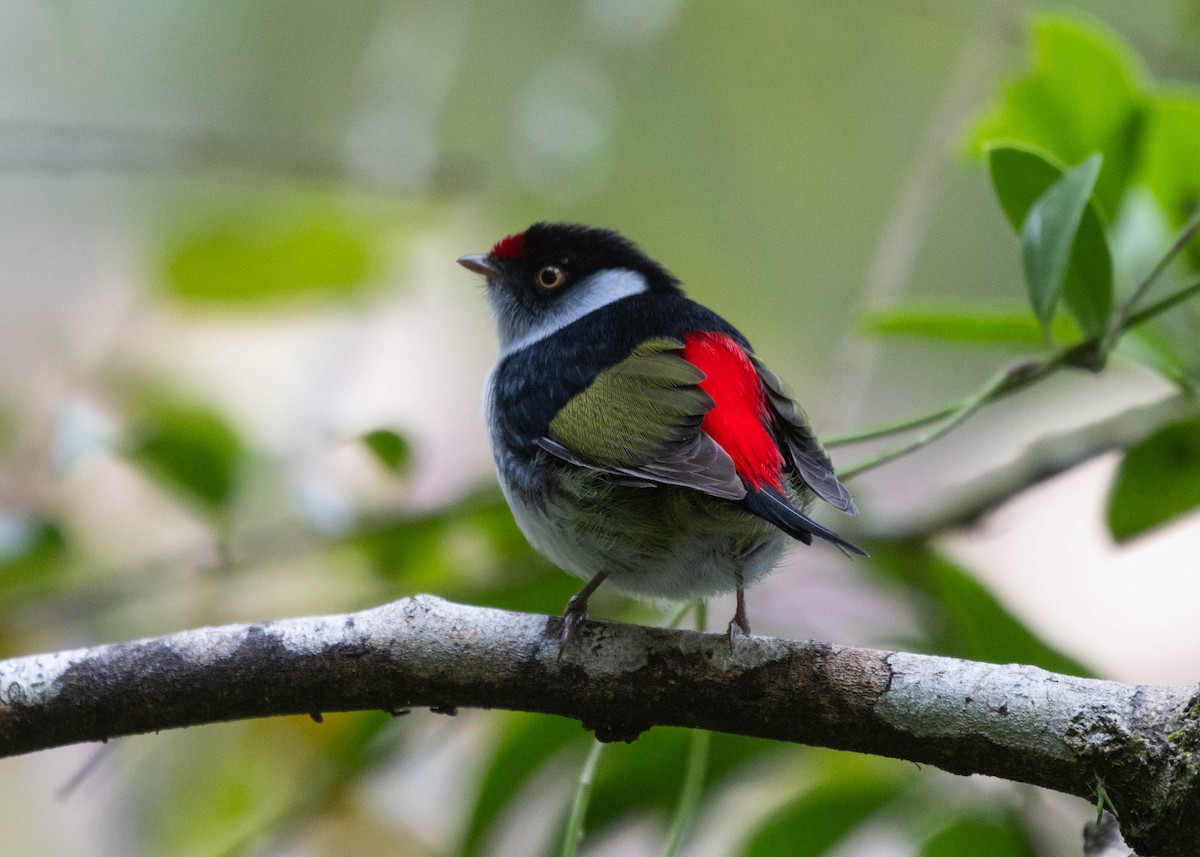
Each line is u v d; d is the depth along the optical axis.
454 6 15.23
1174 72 12.16
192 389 11.76
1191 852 5.68
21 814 12.05
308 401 12.06
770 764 8.77
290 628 6.68
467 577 10.23
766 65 16.97
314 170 12.66
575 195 14.30
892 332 9.37
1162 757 5.72
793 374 16.33
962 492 10.06
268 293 12.50
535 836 9.84
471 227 15.62
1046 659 9.06
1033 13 9.41
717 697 6.43
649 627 6.62
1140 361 8.73
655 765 8.46
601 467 7.66
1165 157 9.47
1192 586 13.49
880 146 16.80
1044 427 15.08
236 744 10.66
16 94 16.27
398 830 10.35
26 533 9.96
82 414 9.98
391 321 14.75
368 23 17.02
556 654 6.57
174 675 6.57
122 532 11.71
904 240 11.05
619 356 8.32
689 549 7.79
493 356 15.35
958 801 8.09
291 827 9.24
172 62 16.95
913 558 9.73
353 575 11.31
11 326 13.91
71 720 6.54
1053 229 7.66
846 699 6.27
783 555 8.10
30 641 10.51
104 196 15.74
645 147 16.77
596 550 7.96
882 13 16.77
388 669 6.62
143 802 10.79
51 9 12.22
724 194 16.81
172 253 12.35
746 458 7.50
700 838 9.27
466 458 14.82
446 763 10.69
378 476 10.75
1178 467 8.62
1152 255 9.19
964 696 6.11
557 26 16.30
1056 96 9.57
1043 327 7.70
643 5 13.98
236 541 10.38
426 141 13.20
